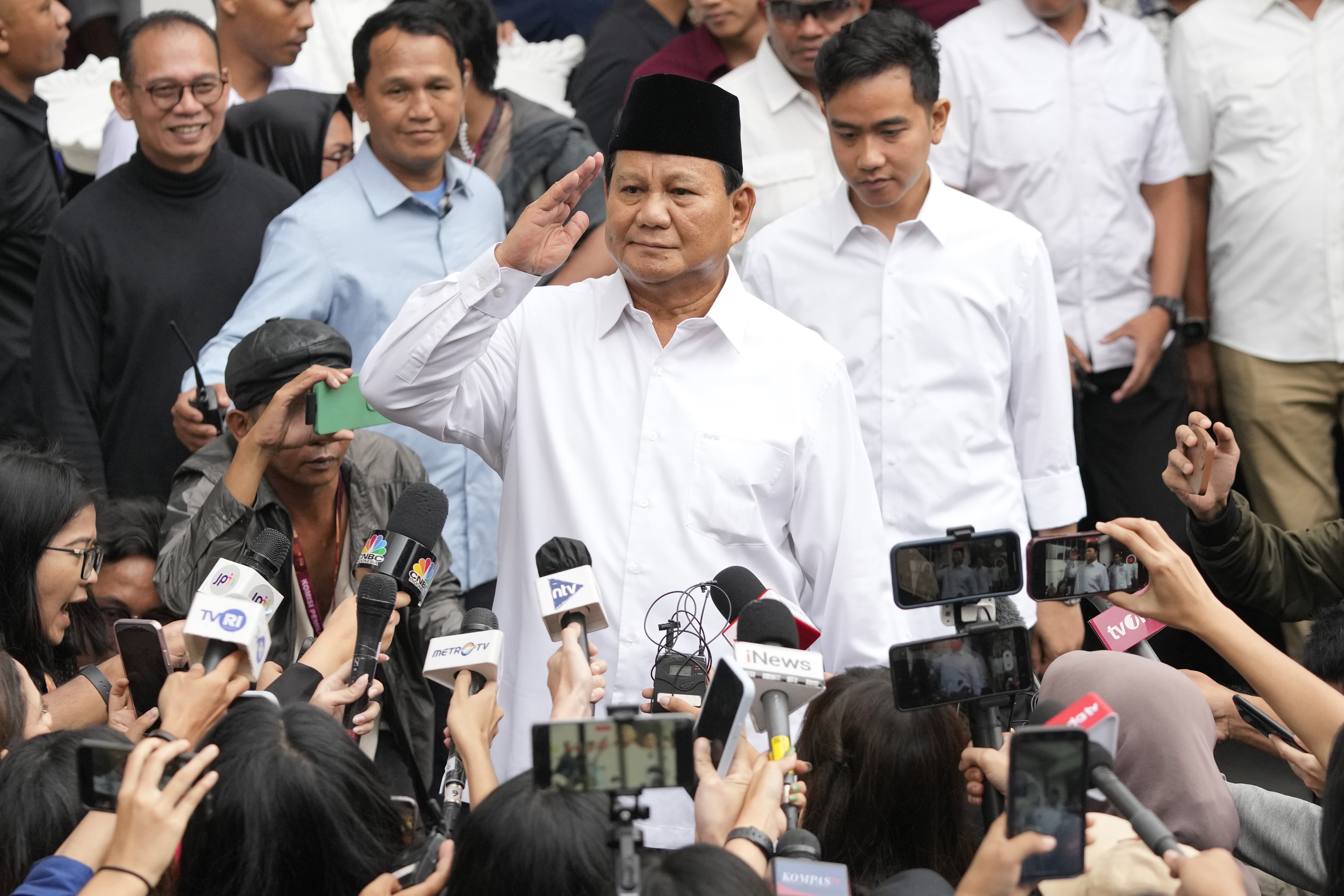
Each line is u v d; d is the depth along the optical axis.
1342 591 6.04
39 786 3.72
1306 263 8.83
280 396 5.70
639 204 5.27
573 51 10.15
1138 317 8.65
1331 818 3.55
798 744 4.45
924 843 4.20
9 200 8.59
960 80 8.66
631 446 5.51
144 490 7.71
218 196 7.88
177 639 5.41
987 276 7.00
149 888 3.11
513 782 3.25
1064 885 3.62
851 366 7.12
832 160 8.34
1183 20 9.11
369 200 7.65
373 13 10.14
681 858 3.10
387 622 4.34
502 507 5.77
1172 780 4.02
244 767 3.37
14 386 8.76
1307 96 8.80
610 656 5.39
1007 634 3.77
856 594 5.55
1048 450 7.18
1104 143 8.57
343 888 3.41
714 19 8.83
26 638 5.34
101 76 9.90
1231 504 5.78
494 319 5.20
